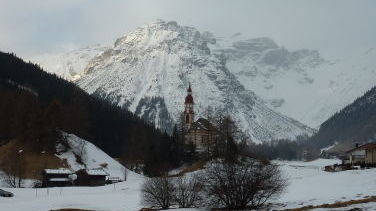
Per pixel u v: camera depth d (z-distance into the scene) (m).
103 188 121.50
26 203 85.06
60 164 163.38
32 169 155.75
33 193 109.62
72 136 188.62
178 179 77.31
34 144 169.50
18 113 176.50
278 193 65.38
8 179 139.12
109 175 159.12
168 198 71.19
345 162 164.88
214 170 65.06
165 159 185.25
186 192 70.81
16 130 173.75
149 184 73.62
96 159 182.12
